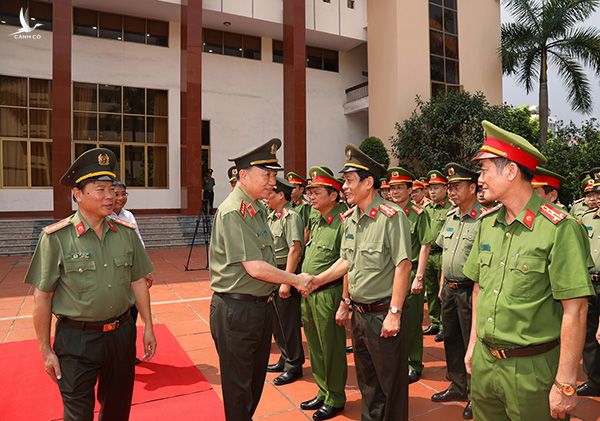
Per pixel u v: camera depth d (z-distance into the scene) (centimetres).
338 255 376
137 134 1769
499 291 212
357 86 2041
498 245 218
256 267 268
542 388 200
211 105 1864
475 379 226
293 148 1692
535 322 202
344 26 1942
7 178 1589
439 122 1628
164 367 444
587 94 1652
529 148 204
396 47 1778
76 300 247
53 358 248
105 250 259
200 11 1588
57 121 1357
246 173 287
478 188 375
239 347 274
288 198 466
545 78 1667
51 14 1622
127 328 268
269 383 414
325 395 361
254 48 1959
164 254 1263
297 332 421
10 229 1289
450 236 381
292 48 1695
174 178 1820
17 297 742
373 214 293
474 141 1563
